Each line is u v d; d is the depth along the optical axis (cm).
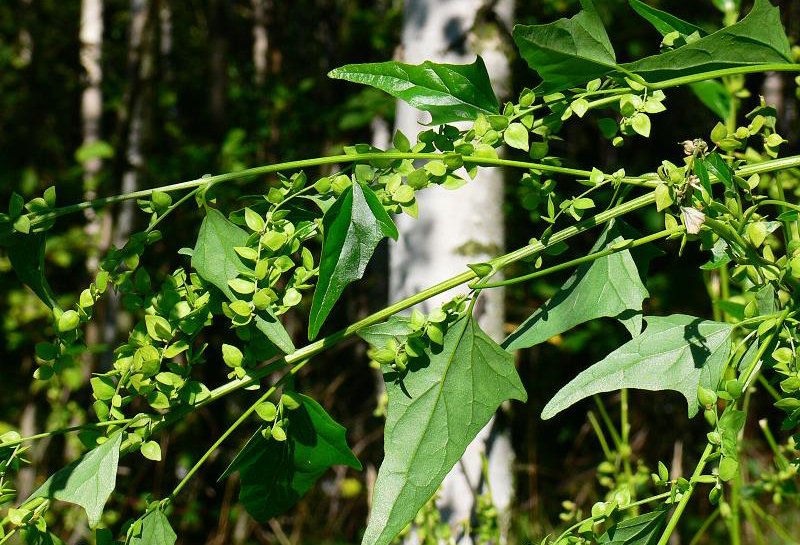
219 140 362
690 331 72
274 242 72
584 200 72
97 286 72
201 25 428
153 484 297
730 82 93
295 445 74
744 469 152
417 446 71
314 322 70
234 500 306
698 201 70
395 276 103
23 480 281
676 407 271
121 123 310
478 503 98
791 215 72
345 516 298
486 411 72
